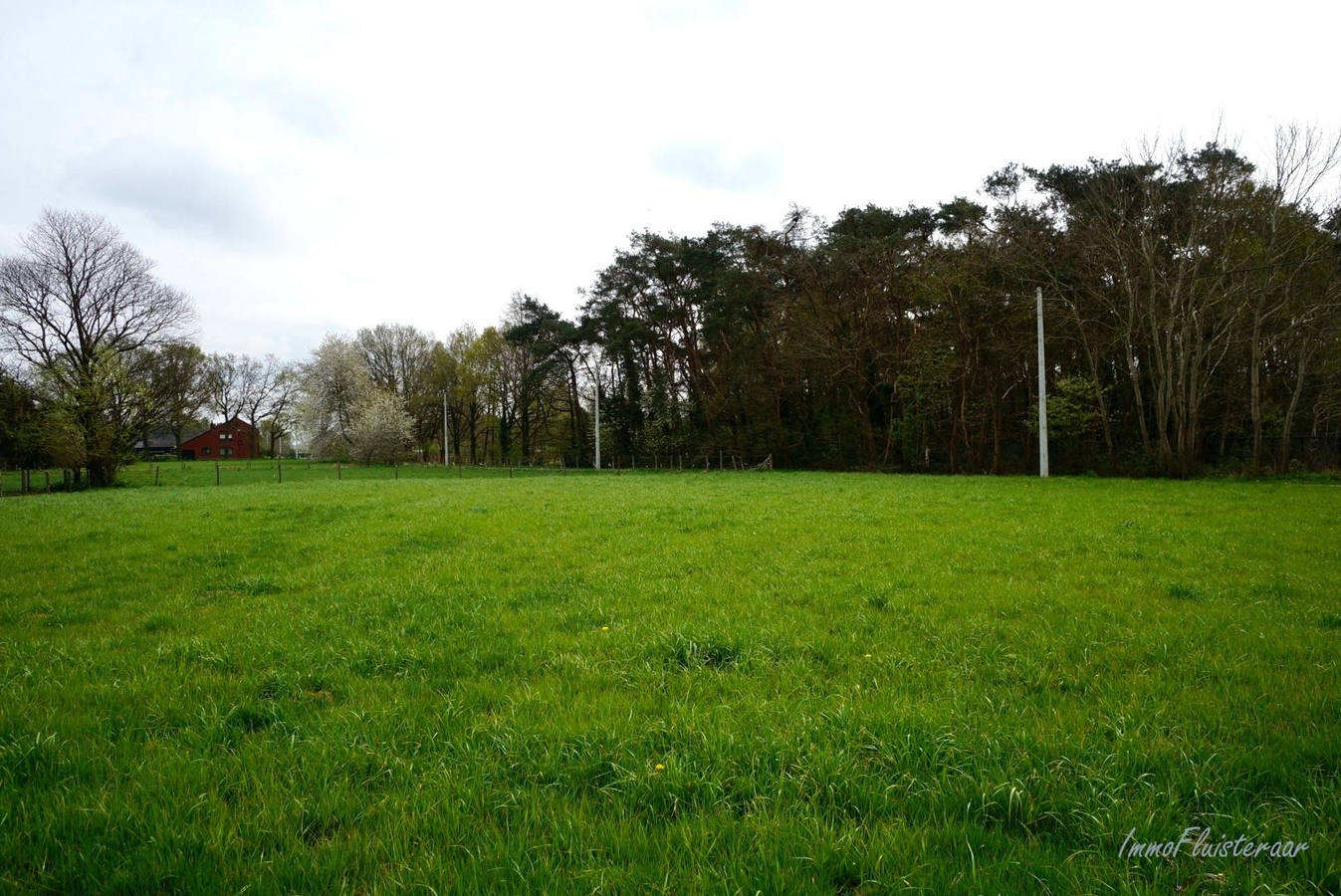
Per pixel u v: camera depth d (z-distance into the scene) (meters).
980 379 46.12
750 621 7.66
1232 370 40.28
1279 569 9.99
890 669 6.01
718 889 3.05
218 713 5.15
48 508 23.83
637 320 62.94
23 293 45.22
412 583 10.20
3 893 3.12
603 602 8.83
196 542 14.87
